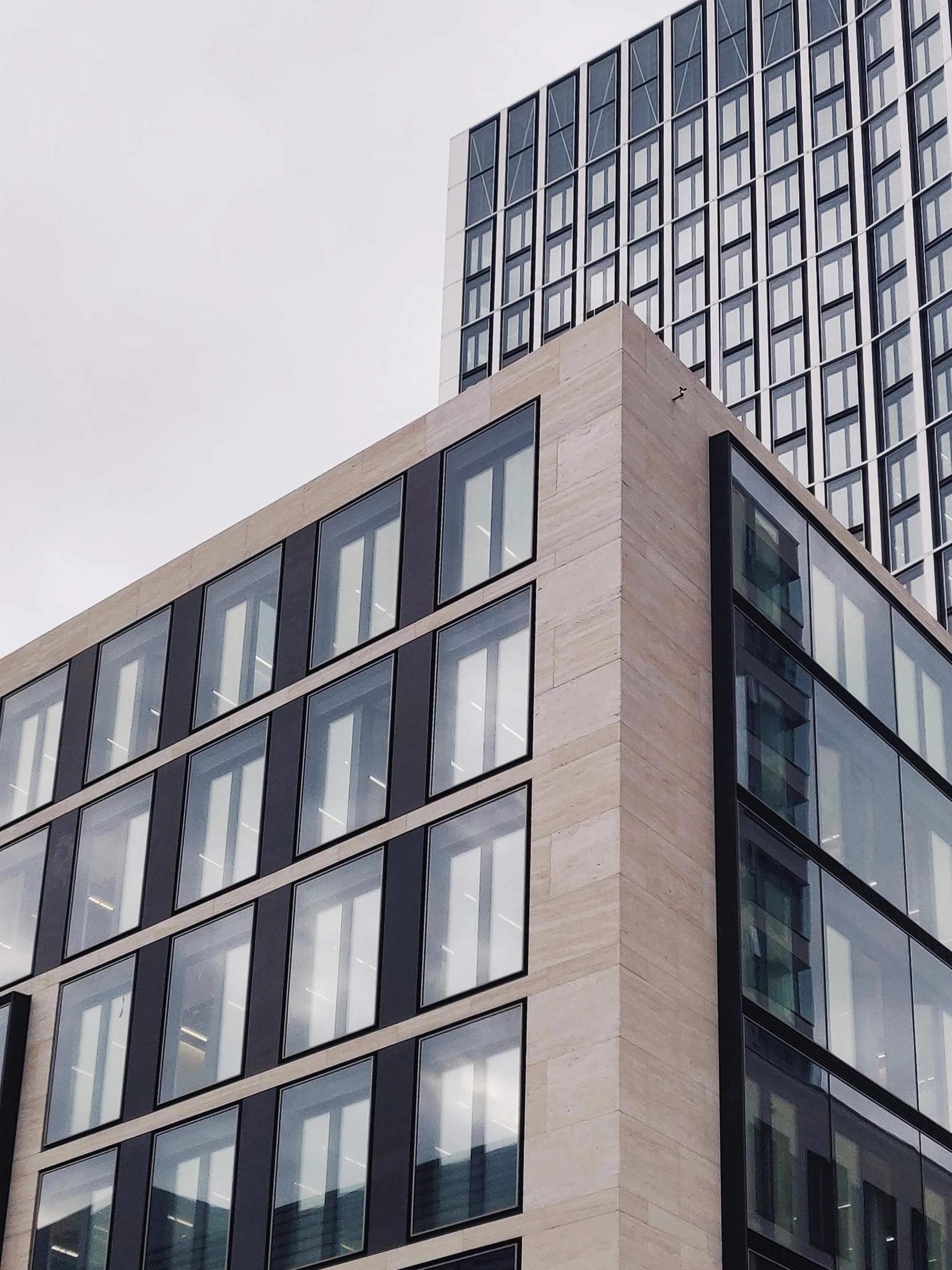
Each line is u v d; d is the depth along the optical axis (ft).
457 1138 104.99
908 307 297.94
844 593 133.28
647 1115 99.45
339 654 128.77
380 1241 105.60
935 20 315.99
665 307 330.13
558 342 126.41
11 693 152.15
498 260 360.28
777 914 113.09
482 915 110.42
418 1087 108.47
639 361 123.24
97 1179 123.85
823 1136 109.29
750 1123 104.01
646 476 119.03
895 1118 116.57
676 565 118.42
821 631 128.77
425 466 130.52
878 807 127.54
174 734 137.18
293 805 125.70
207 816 131.23
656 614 114.93
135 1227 119.65
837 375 302.45
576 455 120.47
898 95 315.78
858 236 310.86
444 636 122.42
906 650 138.62
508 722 115.14
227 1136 117.50
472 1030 107.34
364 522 132.67
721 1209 101.45
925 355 292.40
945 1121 121.19
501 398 128.16
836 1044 113.80
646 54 360.07
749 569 123.54
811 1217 105.81
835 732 125.90
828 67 329.72
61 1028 132.46
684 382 126.72
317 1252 108.47
